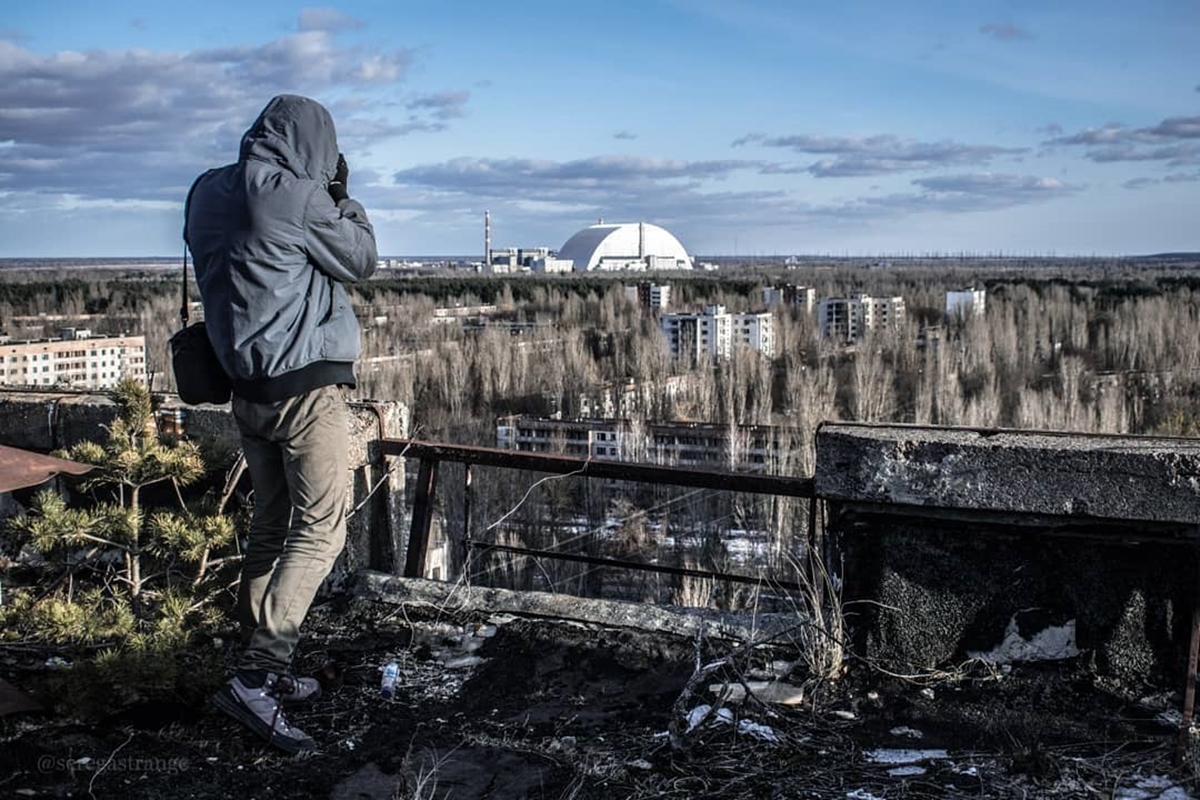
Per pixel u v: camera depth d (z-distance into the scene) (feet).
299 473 10.62
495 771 9.77
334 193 10.96
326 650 12.64
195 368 10.74
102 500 16.10
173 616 12.33
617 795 9.30
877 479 11.26
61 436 16.67
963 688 11.17
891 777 9.48
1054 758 9.68
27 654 12.45
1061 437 11.39
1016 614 11.23
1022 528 11.02
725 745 10.14
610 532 79.66
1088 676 11.04
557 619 13.05
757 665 11.80
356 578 14.29
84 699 10.52
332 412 10.68
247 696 10.21
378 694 11.48
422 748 10.24
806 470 93.20
